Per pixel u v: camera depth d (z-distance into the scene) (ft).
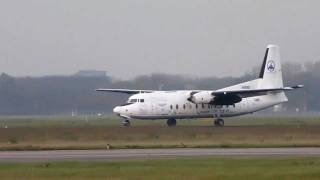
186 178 364.38
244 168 408.46
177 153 529.86
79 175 380.99
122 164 435.94
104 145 623.77
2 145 633.61
